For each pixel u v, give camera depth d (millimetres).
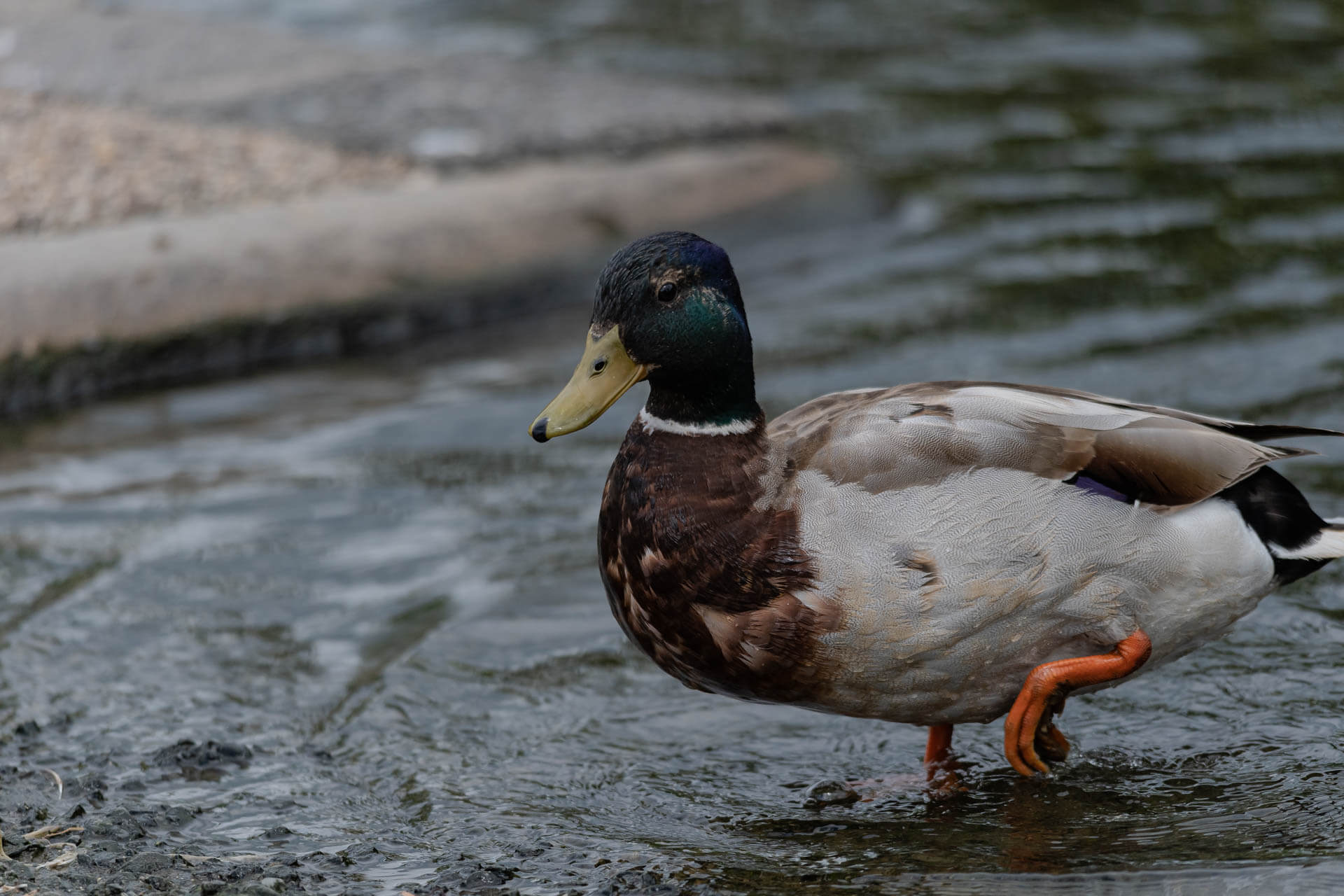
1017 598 6652
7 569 9805
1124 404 7250
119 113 17422
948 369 12391
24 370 12461
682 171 16562
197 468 11383
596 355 7035
